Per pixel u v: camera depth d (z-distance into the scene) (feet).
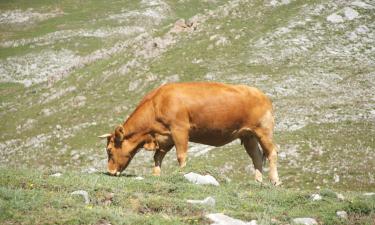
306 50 254.27
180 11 467.11
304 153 153.48
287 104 201.57
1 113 270.26
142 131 72.43
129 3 485.97
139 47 298.76
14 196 46.14
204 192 57.62
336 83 220.43
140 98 244.01
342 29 269.85
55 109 256.73
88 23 440.86
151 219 44.19
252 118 71.82
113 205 50.01
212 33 285.43
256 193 58.65
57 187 53.67
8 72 355.97
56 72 336.90
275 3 305.53
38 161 200.34
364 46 255.91
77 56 377.30
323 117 181.06
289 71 234.99
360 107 187.42
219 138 72.38
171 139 71.61
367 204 52.95
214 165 156.35
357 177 135.64
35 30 437.99
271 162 72.74
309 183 135.64
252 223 46.26
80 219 42.27
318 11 287.07
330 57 246.47
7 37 425.28
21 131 239.71
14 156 210.79
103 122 227.40
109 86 267.59
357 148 152.05
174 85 71.72
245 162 156.04
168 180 63.41
